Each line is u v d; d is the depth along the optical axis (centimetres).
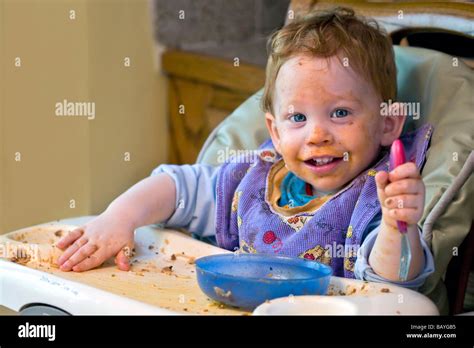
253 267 85
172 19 188
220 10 198
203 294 83
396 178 76
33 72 167
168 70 188
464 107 97
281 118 99
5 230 167
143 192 103
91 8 169
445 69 102
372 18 111
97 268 93
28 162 168
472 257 93
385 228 80
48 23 166
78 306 78
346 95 95
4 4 162
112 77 176
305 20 102
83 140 172
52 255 94
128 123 182
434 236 87
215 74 183
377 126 98
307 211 99
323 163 97
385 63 100
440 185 90
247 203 104
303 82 95
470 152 92
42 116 169
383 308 73
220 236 107
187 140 190
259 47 201
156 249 100
